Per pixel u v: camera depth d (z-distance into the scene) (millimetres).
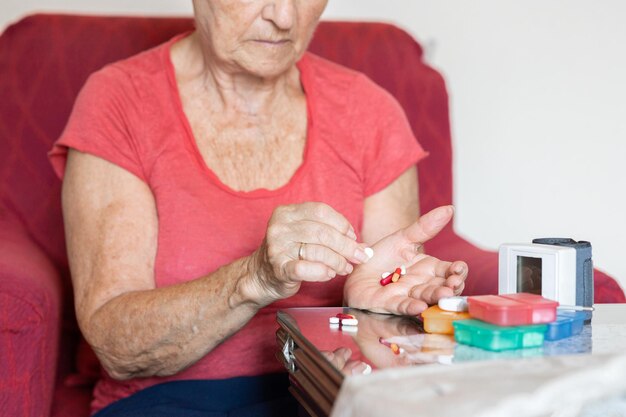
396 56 1728
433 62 2303
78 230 1249
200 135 1306
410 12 2281
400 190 1413
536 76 2336
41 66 1556
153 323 1117
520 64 2328
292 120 1357
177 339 1125
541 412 621
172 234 1251
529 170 2355
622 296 1237
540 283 923
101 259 1218
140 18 1629
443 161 1722
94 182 1260
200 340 1124
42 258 1392
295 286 1002
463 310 876
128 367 1188
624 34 2350
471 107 2326
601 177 2375
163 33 1613
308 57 1454
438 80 1744
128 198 1257
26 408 1083
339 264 925
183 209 1258
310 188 1326
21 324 1078
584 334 844
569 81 2348
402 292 1004
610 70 2354
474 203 2346
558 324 809
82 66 1568
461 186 2340
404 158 1412
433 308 898
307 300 1309
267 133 1332
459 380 618
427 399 574
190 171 1274
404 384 609
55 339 1201
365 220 1389
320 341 835
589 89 2354
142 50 1597
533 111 2344
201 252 1247
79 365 1464
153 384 1238
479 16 2305
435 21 2293
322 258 922
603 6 2340
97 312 1175
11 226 1482
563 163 2363
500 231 2359
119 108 1288
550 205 2367
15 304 1076
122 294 1183
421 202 1700
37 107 1539
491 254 1489
